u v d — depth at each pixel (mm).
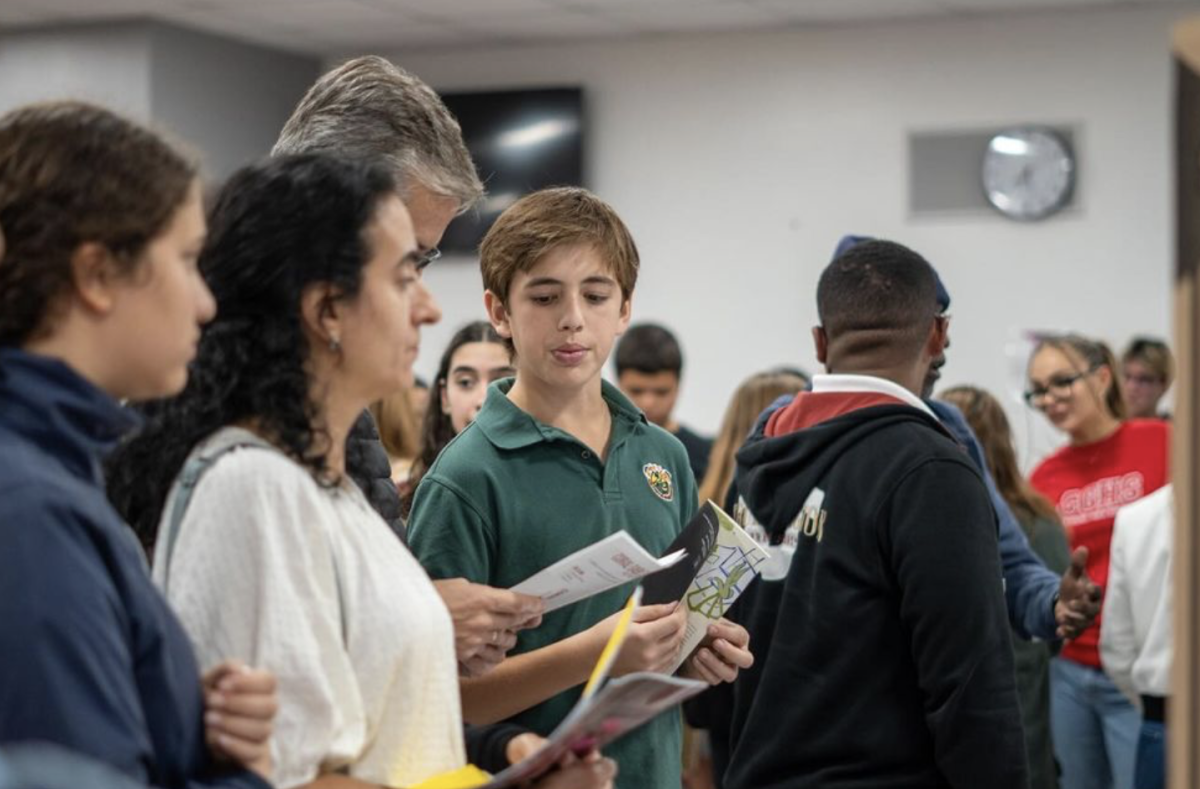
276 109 8805
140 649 1241
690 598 2033
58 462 1220
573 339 2055
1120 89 7617
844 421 2277
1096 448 4473
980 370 7879
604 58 8500
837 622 2213
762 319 8266
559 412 2115
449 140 1920
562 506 2066
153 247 1281
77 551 1176
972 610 2117
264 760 1326
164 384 1313
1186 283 1202
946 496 2152
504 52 8672
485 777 1483
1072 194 7711
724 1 7539
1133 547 3406
